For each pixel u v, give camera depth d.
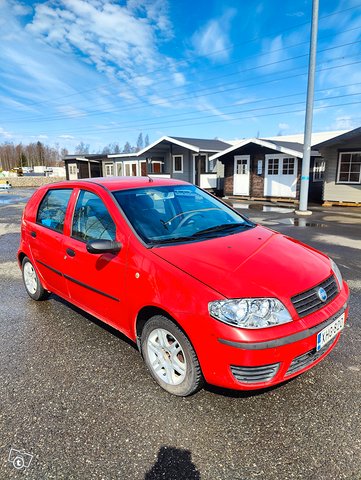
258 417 2.33
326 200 15.48
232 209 3.84
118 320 2.97
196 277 2.34
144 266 2.59
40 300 4.50
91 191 3.40
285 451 2.05
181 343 2.40
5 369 2.97
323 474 1.90
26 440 2.19
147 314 2.71
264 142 16.38
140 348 2.84
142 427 2.27
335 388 2.60
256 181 17.91
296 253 2.80
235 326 2.13
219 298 2.19
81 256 3.23
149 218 3.07
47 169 64.94
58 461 2.03
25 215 4.44
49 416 2.39
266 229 3.46
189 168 22.56
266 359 2.12
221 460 2.00
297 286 2.34
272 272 2.42
